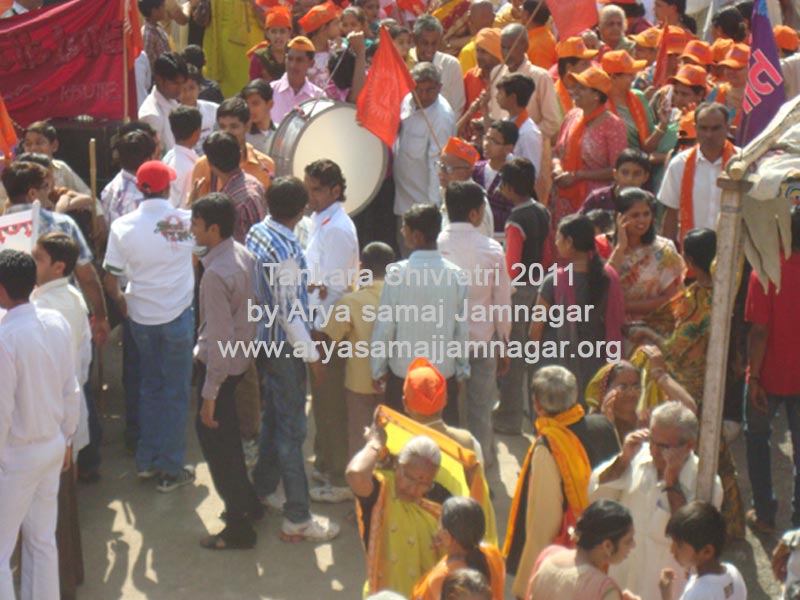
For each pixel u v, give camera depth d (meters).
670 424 5.18
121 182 8.12
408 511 5.20
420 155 9.52
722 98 10.05
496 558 4.80
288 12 11.23
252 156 8.66
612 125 8.99
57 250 6.47
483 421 7.59
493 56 9.95
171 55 9.61
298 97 10.34
